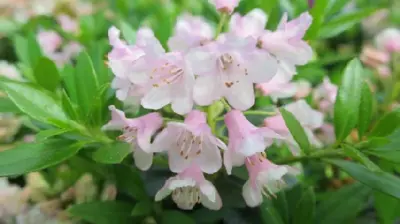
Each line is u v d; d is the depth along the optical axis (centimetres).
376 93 25
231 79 13
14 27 30
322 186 20
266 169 14
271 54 14
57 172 19
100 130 15
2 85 14
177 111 13
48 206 19
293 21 14
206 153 13
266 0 20
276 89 16
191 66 13
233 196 15
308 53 14
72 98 16
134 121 14
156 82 14
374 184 14
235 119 14
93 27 27
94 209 15
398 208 15
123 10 31
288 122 14
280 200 16
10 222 20
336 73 25
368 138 15
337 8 19
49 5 32
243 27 14
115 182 17
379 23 35
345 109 15
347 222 15
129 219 16
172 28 20
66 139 14
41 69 18
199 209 16
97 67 18
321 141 21
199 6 29
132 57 14
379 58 26
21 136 24
